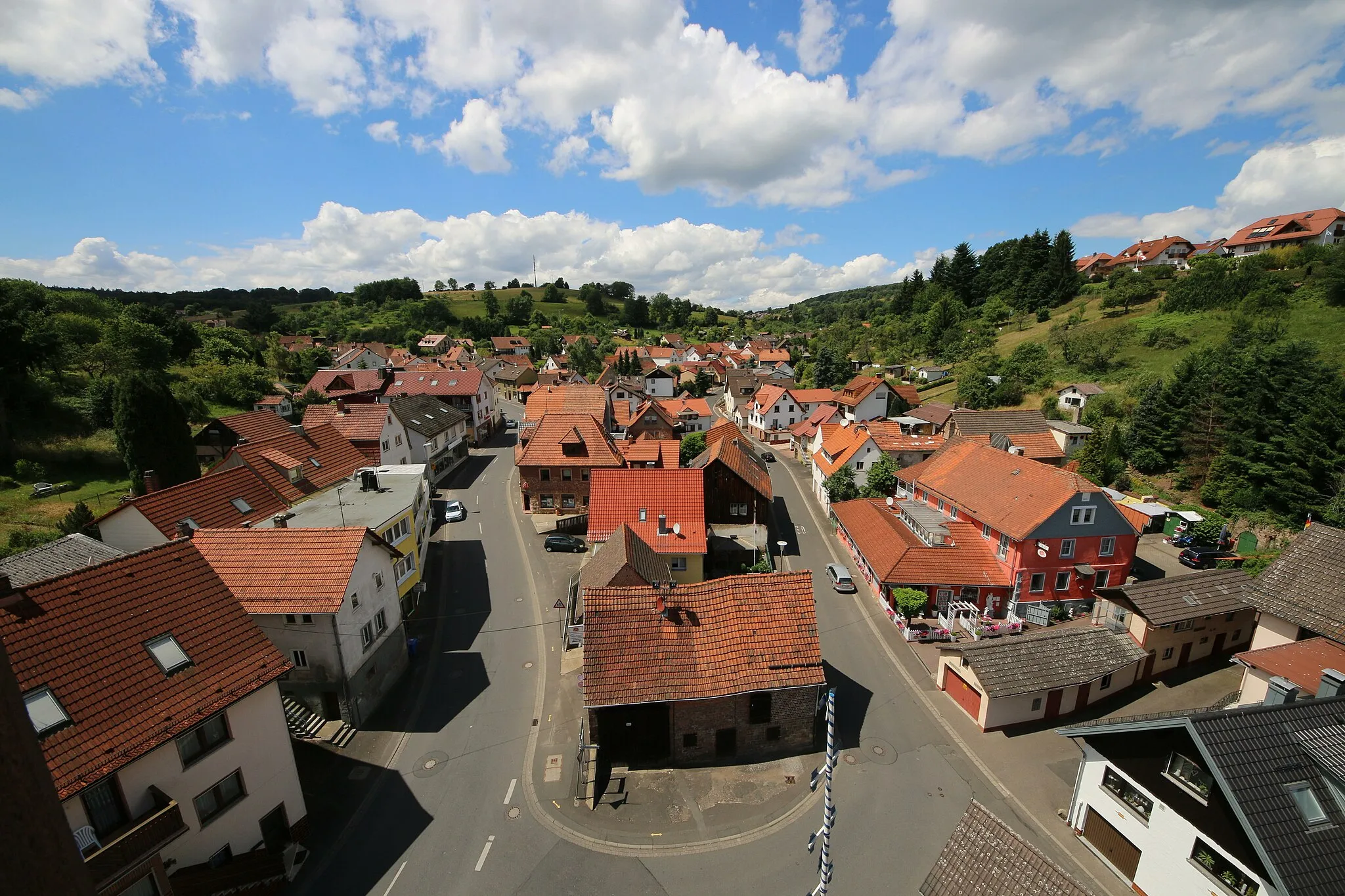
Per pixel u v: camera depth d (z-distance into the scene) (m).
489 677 33.25
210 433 55.25
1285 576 31.22
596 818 24.86
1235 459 49.22
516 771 27.09
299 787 23.75
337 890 21.83
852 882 22.31
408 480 45.56
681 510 43.25
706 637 28.17
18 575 29.48
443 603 40.66
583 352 140.00
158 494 35.22
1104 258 139.50
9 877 2.82
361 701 29.78
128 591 21.61
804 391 99.19
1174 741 20.28
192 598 22.95
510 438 88.56
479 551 47.97
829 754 15.52
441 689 32.38
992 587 39.00
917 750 28.45
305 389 88.31
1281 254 85.56
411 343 164.50
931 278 156.12
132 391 43.81
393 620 33.12
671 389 125.06
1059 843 23.95
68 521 39.12
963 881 17.38
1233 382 52.06
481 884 22.16
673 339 187.12
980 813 18.09
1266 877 17.69
